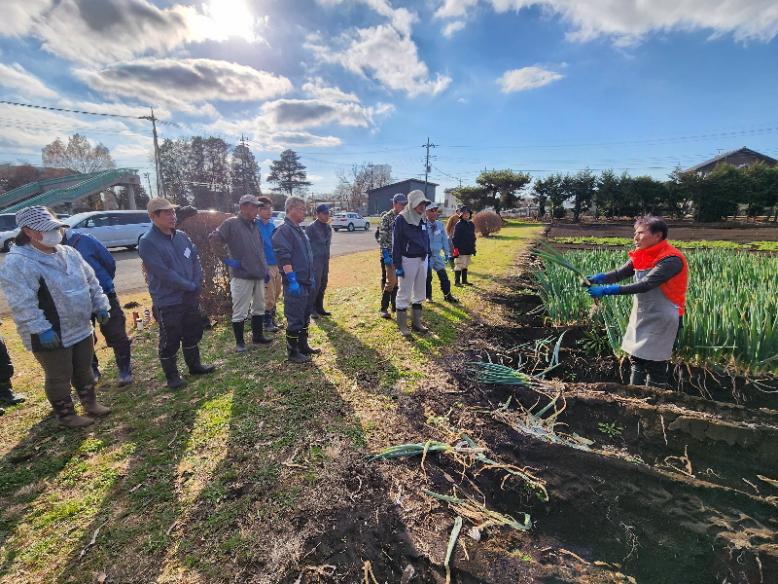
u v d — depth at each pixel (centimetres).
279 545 203
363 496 237
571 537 225
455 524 221
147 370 434
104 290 382
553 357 445
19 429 321
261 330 501
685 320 403
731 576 202
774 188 3034
